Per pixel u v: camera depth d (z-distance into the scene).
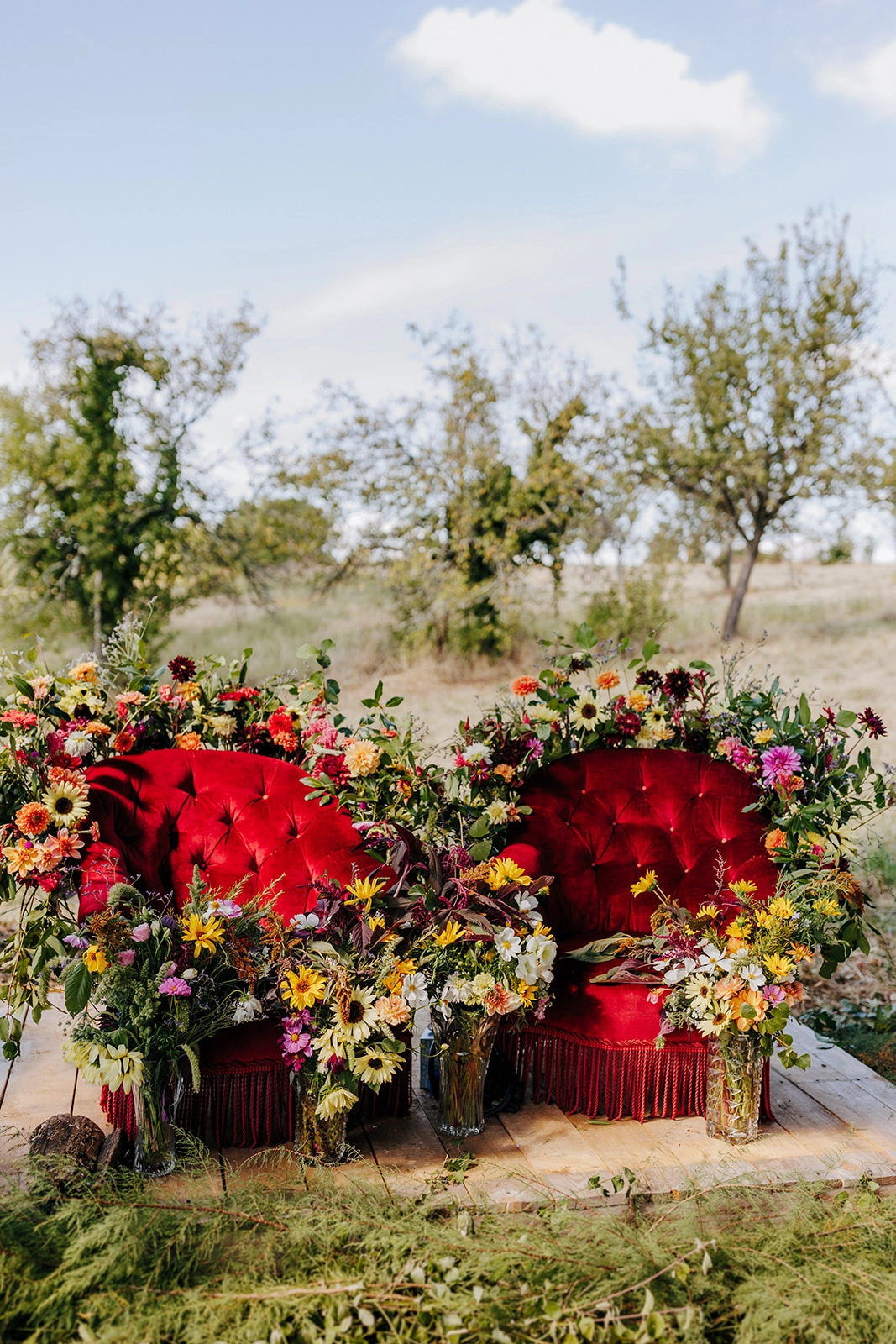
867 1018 3.99
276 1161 2.56
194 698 3.53
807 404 13.98
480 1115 2.74
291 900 2.99
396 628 13.89
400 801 3.30
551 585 14.18
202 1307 1.96
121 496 12.52
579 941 3.13
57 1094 2.90
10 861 2.66
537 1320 1.97
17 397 12.40
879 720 3.34
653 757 3.49
